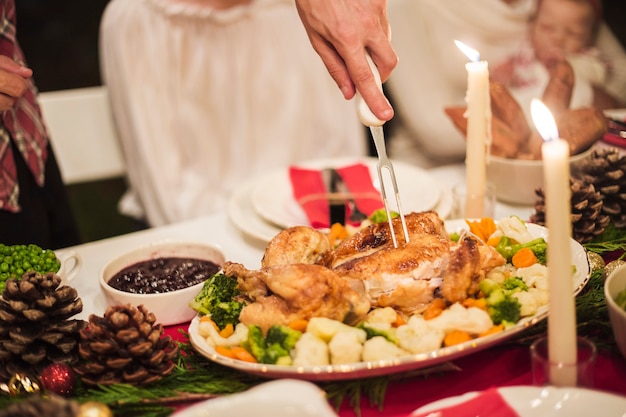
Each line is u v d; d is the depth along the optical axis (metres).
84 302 0.86
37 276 0.72
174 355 0.71
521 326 0.68
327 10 0.79
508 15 1.43
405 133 1.54
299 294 0.69
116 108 1.40
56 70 2.85
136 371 0.69
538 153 0.97
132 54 1.37
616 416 0.60
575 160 0.93
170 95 1.41
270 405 0.56
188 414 0.56
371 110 0.78
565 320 0.62
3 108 0.86
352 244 0.78
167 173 1.41
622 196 0.88
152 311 0.79
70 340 0.72
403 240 0.77
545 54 1.45
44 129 1.07
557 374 0.63
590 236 0.86
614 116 1.20
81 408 0.56
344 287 0.70
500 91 0.99
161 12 1.37
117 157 1.40
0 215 1.03
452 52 1.43
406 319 0.72
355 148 1.53
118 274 0.84
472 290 0.72
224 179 1.48
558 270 0.61
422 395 0.69
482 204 0.92
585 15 1.44
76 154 1.36
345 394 0.69
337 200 1.00
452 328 0.68
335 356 0.67
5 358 0.71
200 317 0.76
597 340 0.73
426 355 0.66
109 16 1.37
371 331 0.69
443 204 0.99
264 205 1.00
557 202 0.60
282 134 1.48
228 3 1.39
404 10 1.41
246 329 0.72
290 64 1.46
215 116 1.45
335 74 0.82
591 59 1.44
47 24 3.11
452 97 1.45
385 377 0.69
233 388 0.69
